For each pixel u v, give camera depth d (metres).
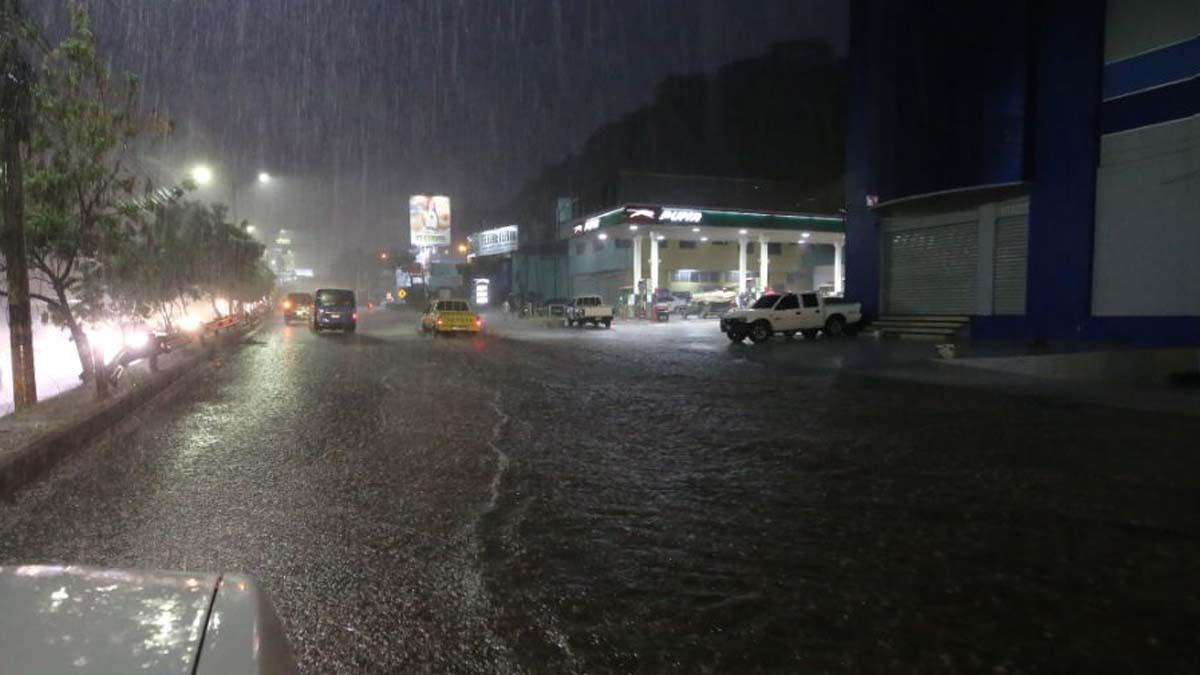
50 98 10.73
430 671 3.69
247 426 10.30
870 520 6.18
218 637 1.53
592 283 57.34
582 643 4.01
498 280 74.62
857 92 28.47
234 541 5.54
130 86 11.72
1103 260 19.98
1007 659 3.89
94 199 11.94
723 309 46.44
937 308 25.67
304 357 21.47
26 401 10.45
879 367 18.34
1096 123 19.95
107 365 12.34
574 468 7.91
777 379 16.02
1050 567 5.17
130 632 1.50
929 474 7.72
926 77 23.56
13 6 9.36
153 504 6.49
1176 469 7.95
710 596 4.64
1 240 10.25
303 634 4.06
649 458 8.40
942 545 5.60
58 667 1.36
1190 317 18.05
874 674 3.72
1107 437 9.68
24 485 7.13
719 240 49.09
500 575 4.94
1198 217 17.86
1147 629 4.25
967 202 23.88
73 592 1.65
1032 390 14.23
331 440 9.33
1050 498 6.85
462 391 13.97
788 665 3.79
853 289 28.95
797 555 5.37
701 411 11.68
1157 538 5.78
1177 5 18.16
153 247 17.45
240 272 33.44
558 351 23.56
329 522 6.02
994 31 21.78
